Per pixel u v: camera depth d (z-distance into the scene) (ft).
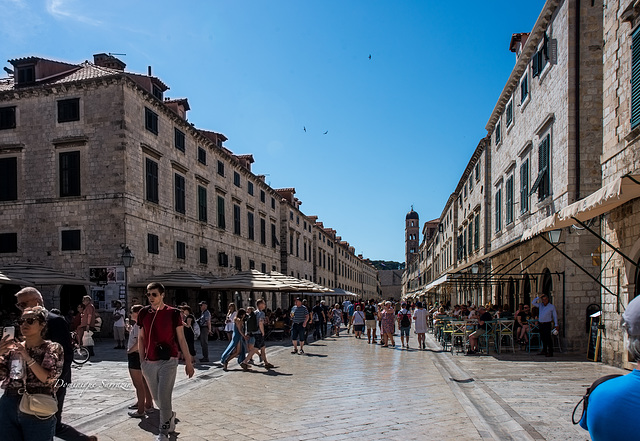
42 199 79.15
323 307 92.68
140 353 21.99
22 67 83.30
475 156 109.29
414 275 342.23
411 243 433.07
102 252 76.64
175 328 21.98
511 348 57.21
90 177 77.97
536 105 65.77
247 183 138.00
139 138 82.02
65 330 19.65
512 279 78.23
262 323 45.57
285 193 185.68
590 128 52.70
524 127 71.82
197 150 106.01
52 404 15.10
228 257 121.60
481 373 39.75
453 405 28.30
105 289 75.87
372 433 22.50
